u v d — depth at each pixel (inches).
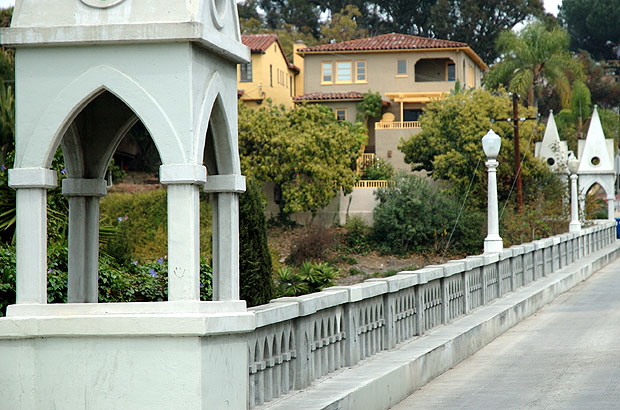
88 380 411.5
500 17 5064.0
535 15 5059.1
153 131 418.9
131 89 421.4
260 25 5310.0
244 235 1019.3
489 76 4045.3
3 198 806.5
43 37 422.9
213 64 448.1
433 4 5255.9
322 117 3230.8
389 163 3558.1
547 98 4977.9
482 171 3176.7
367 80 4094.5
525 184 3120.1
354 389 525.7
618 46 6067.9
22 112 427.8
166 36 414.6
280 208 3270.2
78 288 512.7
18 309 419.2
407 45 4065.0
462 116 3253.0
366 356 655.8
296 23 5492.1
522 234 2340.1
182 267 417.4
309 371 535.8
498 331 975.0
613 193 3056.1
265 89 4079.7
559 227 2447.1
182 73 418.6
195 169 415.5
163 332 403.9
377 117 3951.8
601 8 5910.4
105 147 515.2
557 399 632.4
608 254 2127.2
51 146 426.6
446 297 882.1
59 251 788.0
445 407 609.9
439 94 4033.0
